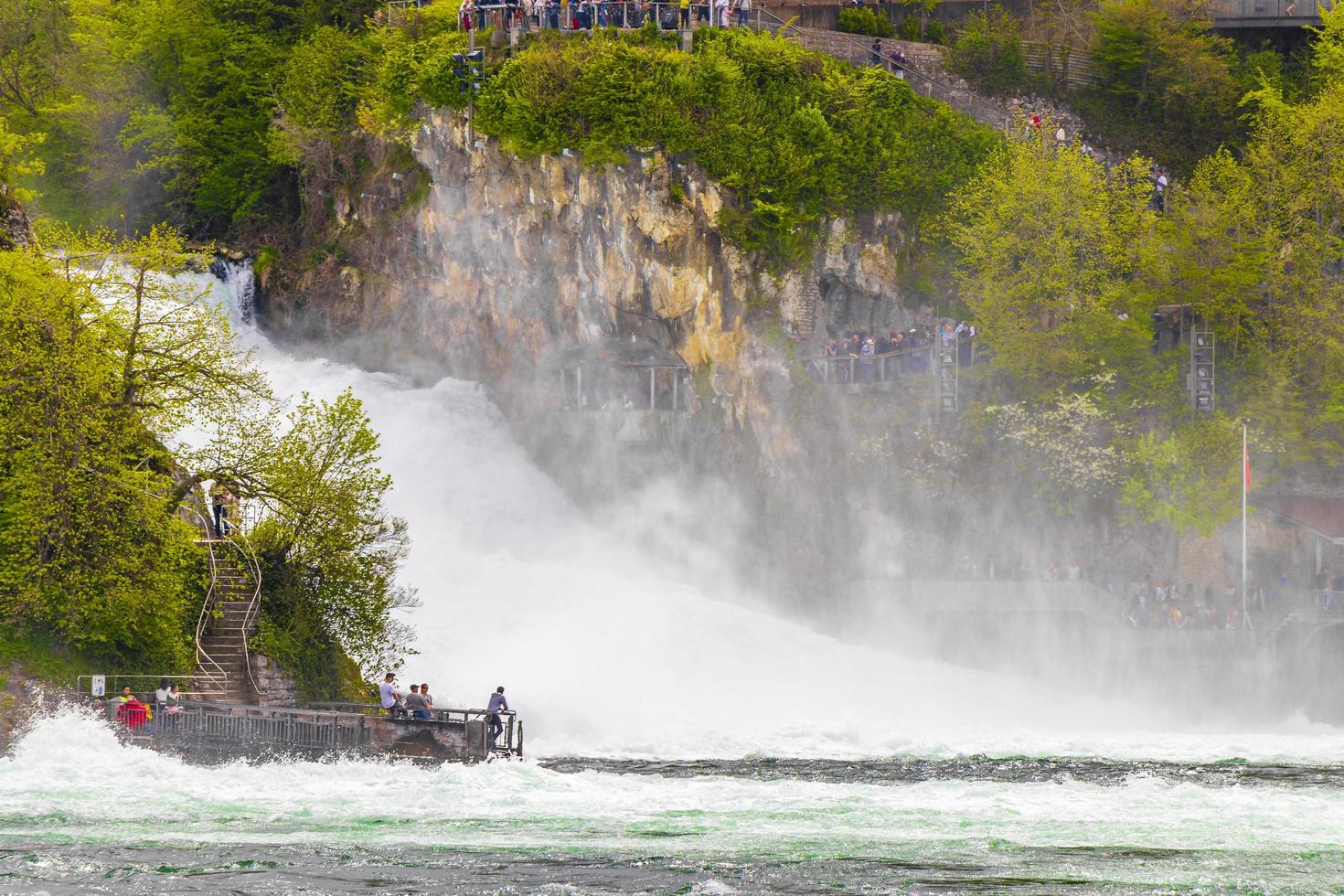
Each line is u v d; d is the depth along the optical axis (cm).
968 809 11431
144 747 12575
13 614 13488
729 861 9788
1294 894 9150
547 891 9150
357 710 14075
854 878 9450
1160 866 9738
